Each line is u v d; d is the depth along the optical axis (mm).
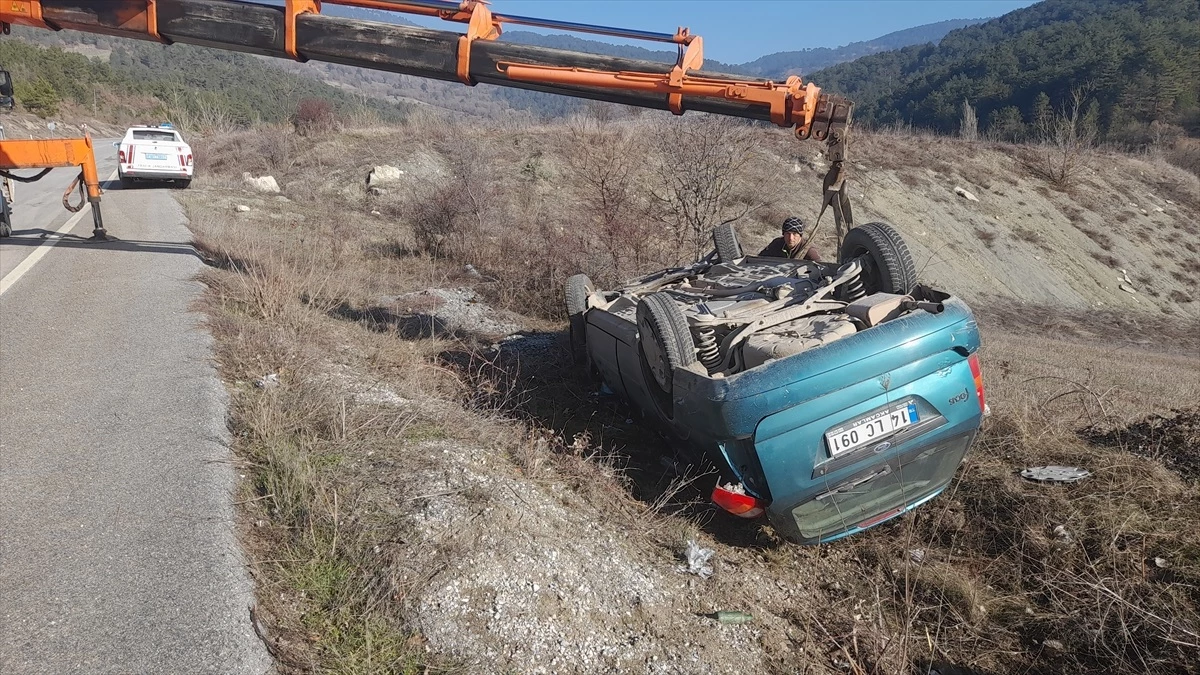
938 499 4703
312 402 5027
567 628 3279
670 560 4109
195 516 3645
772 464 3842
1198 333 24078
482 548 3594
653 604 3598
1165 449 5004
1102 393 6699
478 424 5262
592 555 3863
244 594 3121
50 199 17266
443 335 8281
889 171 30359
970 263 27016
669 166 11469
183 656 2756
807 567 4258
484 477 4324
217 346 6184
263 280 8023
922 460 4133
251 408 4969
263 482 4070
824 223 23266
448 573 3389
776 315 4707
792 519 3998
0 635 2838
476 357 7359
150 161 19312
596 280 9953
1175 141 65625
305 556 3473
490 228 14391
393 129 28141
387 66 6078
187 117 42156
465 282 11172
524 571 3525
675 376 4289
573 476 4848
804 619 3787
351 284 9750
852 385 3879
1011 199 31359
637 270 10039
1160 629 3373
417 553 3490
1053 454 5082
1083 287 27750
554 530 3994
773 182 21953
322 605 3197
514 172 22656
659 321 4410
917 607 3791
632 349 5320
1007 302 25516
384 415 5023
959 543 4391
